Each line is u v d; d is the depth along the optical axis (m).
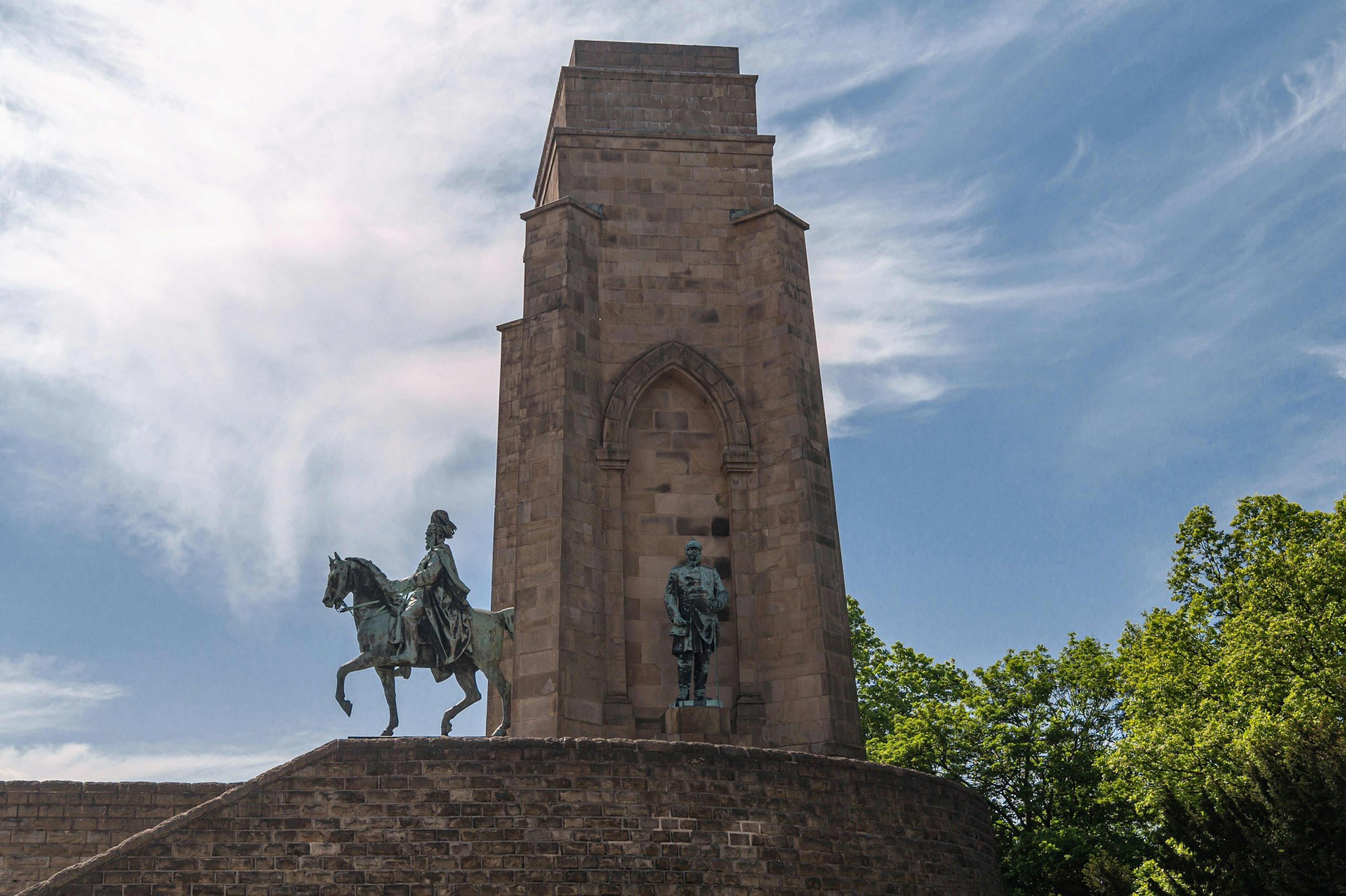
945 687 60.78
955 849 31.45
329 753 25.95
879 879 29.28
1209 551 48.19
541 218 39.84
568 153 40.84
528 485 37.31
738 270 40.53
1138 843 49.09
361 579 31.92
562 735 34.47
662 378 39.38
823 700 35.62
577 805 26.59
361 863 25.38
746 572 37.62
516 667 35.62
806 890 28.03
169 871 24.48
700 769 27.69
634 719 36.28
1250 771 32.62
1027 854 49.44
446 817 25.94
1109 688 54.84
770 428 38.75
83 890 23.97
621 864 26.50
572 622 35.75
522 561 36.59
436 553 32.62
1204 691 43.09
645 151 41.22
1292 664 40.22
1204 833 31.94
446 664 32.06
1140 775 42.75
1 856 27.77
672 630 34.78
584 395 38.25
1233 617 43.69
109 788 28.47
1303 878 29.52
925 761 54.91
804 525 37.38
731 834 27.53
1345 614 39.88
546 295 38.94
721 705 34.62
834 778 29.39
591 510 37.28
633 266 40.09
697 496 38.56
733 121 42.28
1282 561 42.38
